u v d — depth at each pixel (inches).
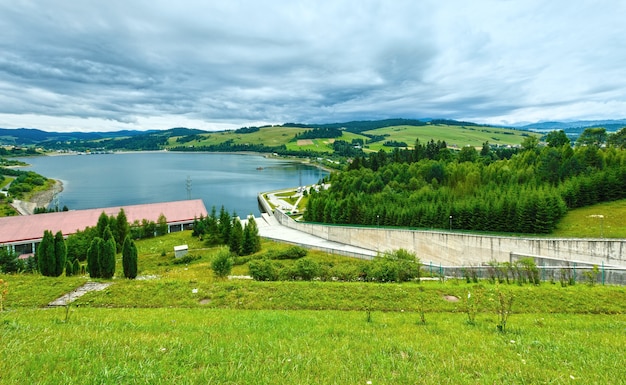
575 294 965.8
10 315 723.4
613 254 1648.6
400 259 1542.8
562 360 427.2
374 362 404.2
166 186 7377.0
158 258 2532.0
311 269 1398.9
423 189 3344.0
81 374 332.8
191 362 380.5
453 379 355.9
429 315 831.7
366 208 3284.9
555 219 2271.2
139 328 583.8
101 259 1469.0
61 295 1048.2
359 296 997.2
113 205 5639.8
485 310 892.0
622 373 383.2
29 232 3221.0
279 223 4148.6
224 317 780.6
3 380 312.3
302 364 386.9
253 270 1439.5
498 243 2026.3
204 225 3282.5
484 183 3280.0
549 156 3034.0
